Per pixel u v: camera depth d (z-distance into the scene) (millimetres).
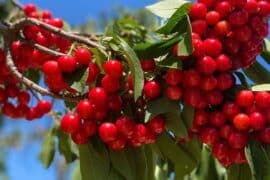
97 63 888
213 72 869
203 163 1214
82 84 866
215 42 854
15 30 991
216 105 880
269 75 942
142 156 912
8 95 1092
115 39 888
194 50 852
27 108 1111
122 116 883
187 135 860
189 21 849
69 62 867
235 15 862
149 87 869
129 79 874
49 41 1014
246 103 853
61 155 1216
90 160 911
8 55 975
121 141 888
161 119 875
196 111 874
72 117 883
